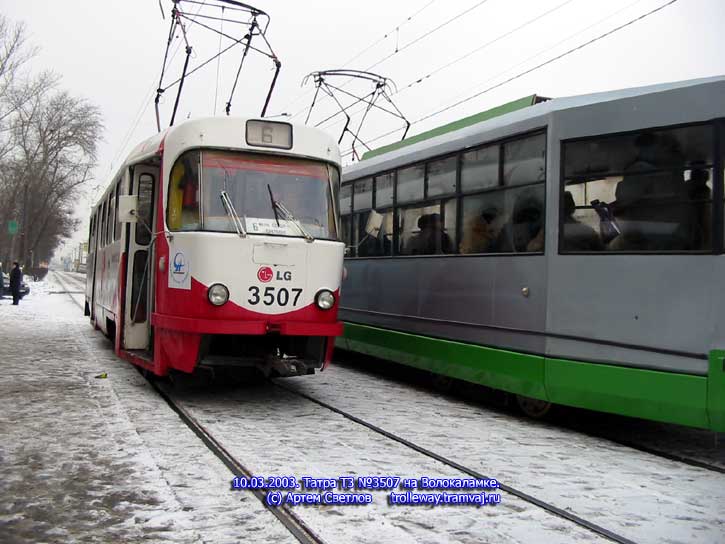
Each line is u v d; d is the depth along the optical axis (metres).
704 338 5.79
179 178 7.52
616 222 6.39
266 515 4.24
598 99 6.73
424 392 9.17
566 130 6.79
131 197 8.53
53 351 12.12
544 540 3.97
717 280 5.77
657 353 6.05
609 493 4.91
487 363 7.59
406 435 6.54
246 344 7.76
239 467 5.22
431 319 8.70
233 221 7.16
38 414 6.90
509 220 7.43
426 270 8.87
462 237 8.19
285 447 5.91
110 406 7.42
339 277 7.70
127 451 5.59
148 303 9.02
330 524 4.14
